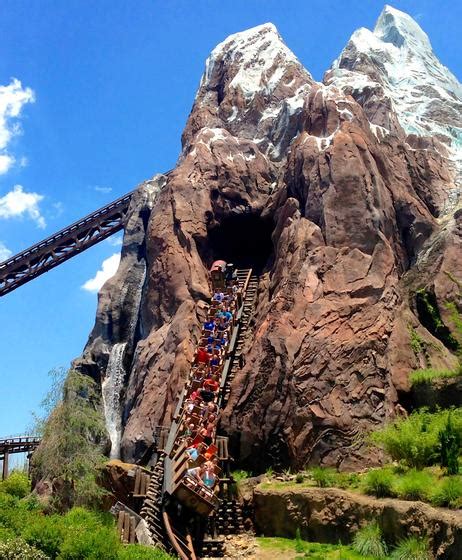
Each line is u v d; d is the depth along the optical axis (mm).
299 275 33938
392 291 33406
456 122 48656
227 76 54531
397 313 33000
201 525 25641
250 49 55250
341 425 29516
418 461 24984
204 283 39719
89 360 43625
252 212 43062
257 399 30938
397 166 40750
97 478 29609
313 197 36688
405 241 38094
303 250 34875
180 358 35094
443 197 41000
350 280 33312
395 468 25391
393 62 54500
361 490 24828
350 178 36031
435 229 38125
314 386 30453
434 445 25047
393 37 57250
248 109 50750
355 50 55094
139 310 44719
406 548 20953
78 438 30109
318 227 35469
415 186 40969
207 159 44500
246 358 32594
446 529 20438
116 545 19547
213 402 31516
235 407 31172
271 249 43812
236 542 25938
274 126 48500
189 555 23375
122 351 43500
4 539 18500
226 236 44156
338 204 35531
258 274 43281
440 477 23531
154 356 37375
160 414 34375
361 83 47625
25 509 22844
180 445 28047
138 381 37469
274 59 53688
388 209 36938
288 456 29547
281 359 31203
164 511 25188
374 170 37094
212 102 54688
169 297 39500
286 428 29953
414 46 56406
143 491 27391
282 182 42125
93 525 21219
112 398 41844
